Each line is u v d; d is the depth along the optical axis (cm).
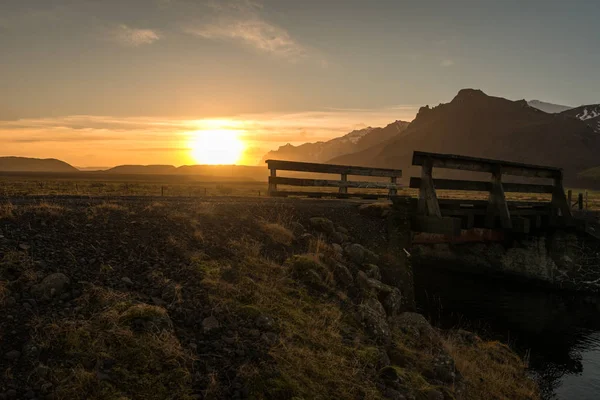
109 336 511
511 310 1678
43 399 414
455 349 1020
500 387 956
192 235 862
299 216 1194
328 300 817
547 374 1155
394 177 1777
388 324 879
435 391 676
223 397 479
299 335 649
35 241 684
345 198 1684
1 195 1145
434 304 1705
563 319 1600
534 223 1756
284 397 509
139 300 601
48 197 1116
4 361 443
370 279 980
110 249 723
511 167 1481
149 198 1233
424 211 1211
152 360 497
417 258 2522
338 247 1075
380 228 1287
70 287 589
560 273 1983
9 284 555
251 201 1295
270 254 910
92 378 449
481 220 1496
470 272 2283
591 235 1956
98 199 1118
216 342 564
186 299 634
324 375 581
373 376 630
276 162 1548
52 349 476
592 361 1251
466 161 1311
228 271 752
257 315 647
